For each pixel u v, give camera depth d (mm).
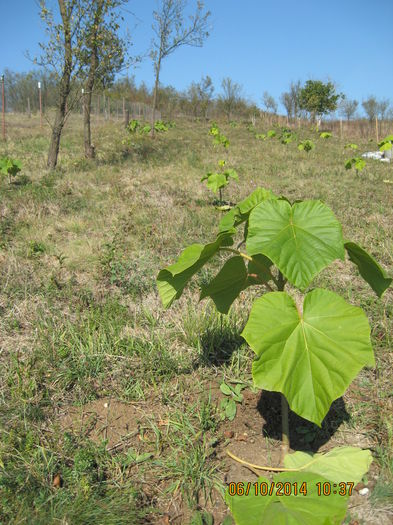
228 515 1921
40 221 5812
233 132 22609
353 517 1848
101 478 2076
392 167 11695
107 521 1819
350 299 3770
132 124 16578
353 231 5734
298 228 1766
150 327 3350
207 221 6109
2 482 1955
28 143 13102
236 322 3273
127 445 2305
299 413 1662
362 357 1680
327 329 1730
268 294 1796
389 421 2361
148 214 6285
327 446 2279
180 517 1925
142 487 2057
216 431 2393
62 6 8516
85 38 8719
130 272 4367
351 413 2467
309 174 10086
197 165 10984
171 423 2406
